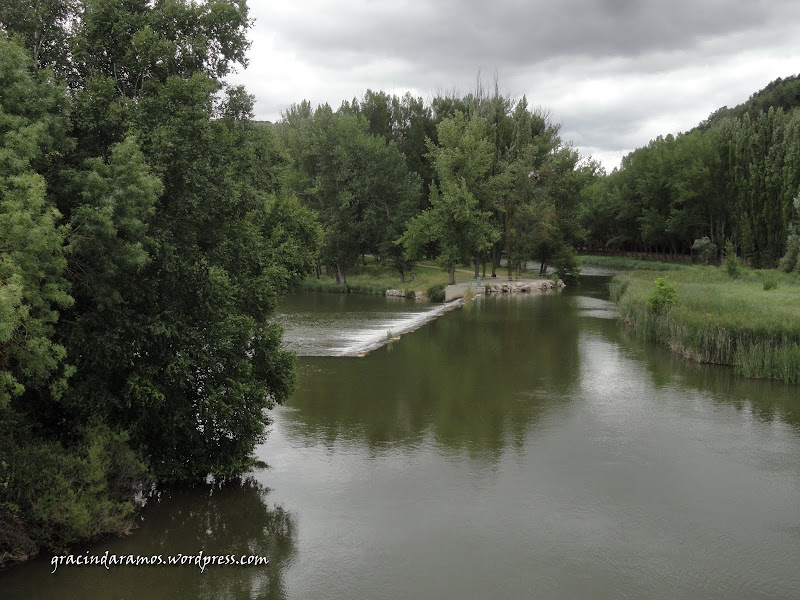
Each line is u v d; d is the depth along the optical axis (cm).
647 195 9444
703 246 8188
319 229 3262
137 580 1096
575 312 4619
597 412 2088
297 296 6284
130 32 1606
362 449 1741
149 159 1395
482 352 3125
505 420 2005
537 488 1482
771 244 7044
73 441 1380
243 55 1841
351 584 1089
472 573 1123
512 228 6756
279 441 1806
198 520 1325
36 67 1378
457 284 6175
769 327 2712
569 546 1220
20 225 1021
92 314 1337
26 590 1058
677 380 2527
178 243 1476
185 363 1380
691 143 8581
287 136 7662
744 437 1841
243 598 1045
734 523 1315
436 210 6153
